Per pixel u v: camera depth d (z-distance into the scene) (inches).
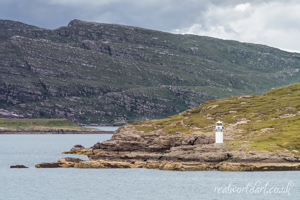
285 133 5620.1
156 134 6515.8
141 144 6107.3
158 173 5191.9
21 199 3966.5
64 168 5693.9
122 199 3932.1
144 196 4062.5
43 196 4077.3
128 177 4963.1
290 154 4901.6
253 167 4918.8
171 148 5659.5
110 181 4761.3
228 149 5236.2
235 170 4923.7
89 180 4830.2
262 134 5718.5
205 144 5546.3
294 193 4101.9
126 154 5836.6
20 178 4980.3
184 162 5270.7
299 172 4933.6
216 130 5251.0
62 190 4323.3
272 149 5034.5
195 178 4830.2
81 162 5767.7
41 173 5329.7
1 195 4119.1
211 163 5167.3
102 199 3961.6
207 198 3964.1
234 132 5999.0
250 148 5123.0
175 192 4170.8
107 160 5836.6
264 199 3897.6
